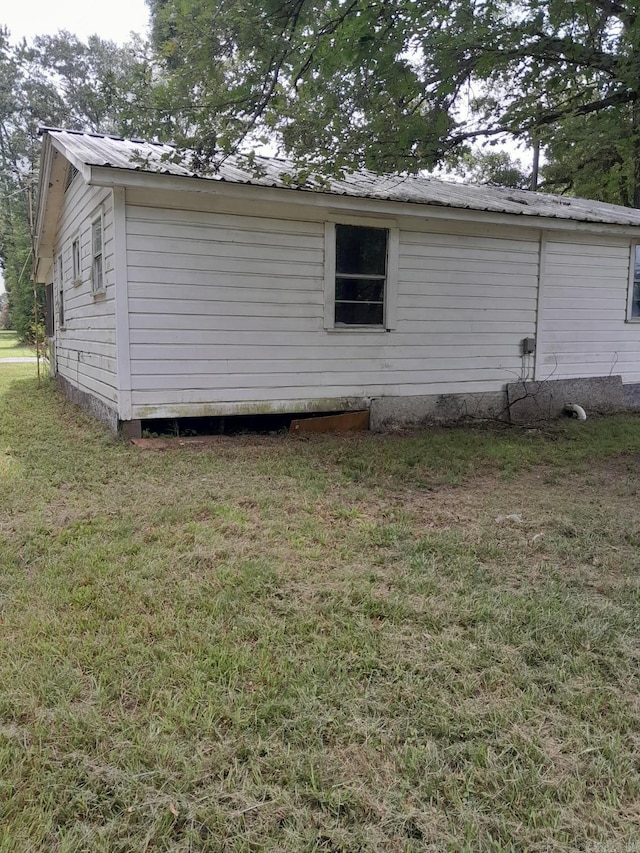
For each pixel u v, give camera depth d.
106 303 7.09
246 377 7.17
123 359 6.52
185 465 5.59
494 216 7.91
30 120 32.97
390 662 2.42
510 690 2.26
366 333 7.85
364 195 6.99
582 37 5.68
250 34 4.55
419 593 3.05
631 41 5.22
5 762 1.85
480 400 8.82
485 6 5.01
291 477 5.33
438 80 5.42
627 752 1.95
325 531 3.94
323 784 1.79
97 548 3.54
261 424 7.70
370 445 6.79
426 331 8.27
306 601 2.94
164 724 2.02
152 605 2.86
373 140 5.80
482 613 2.81
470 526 4.12
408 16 4.65
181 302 6.72
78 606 2.84
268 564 3.35
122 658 2.40
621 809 1.74
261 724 2.04
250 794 1.75
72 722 2.02
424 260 8.10
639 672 2.40
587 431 8.05
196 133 5.21
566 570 3.40
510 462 6.13
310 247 7.33
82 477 5.08
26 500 4.43
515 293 8.90
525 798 1.76
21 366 18.19
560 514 4.40
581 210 9.59
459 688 2.26
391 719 2.08
